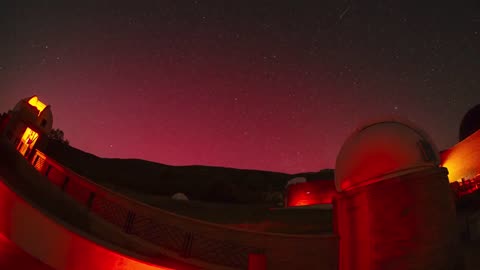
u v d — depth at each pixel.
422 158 7.71
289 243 10.09
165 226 10.46
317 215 24.86
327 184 32.28
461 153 22.36
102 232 8.57
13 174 8.40
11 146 9.43
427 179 7.29
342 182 8.82
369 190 7.67
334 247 9.52
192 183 54.66
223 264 9.95
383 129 8.23
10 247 6.05
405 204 7.22
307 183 33.50
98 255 6.41
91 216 8.93
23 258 5.92
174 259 9.19
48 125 14.80
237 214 27.38
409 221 7.11
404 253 7.00
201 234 10.43
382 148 7.91
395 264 7.02
